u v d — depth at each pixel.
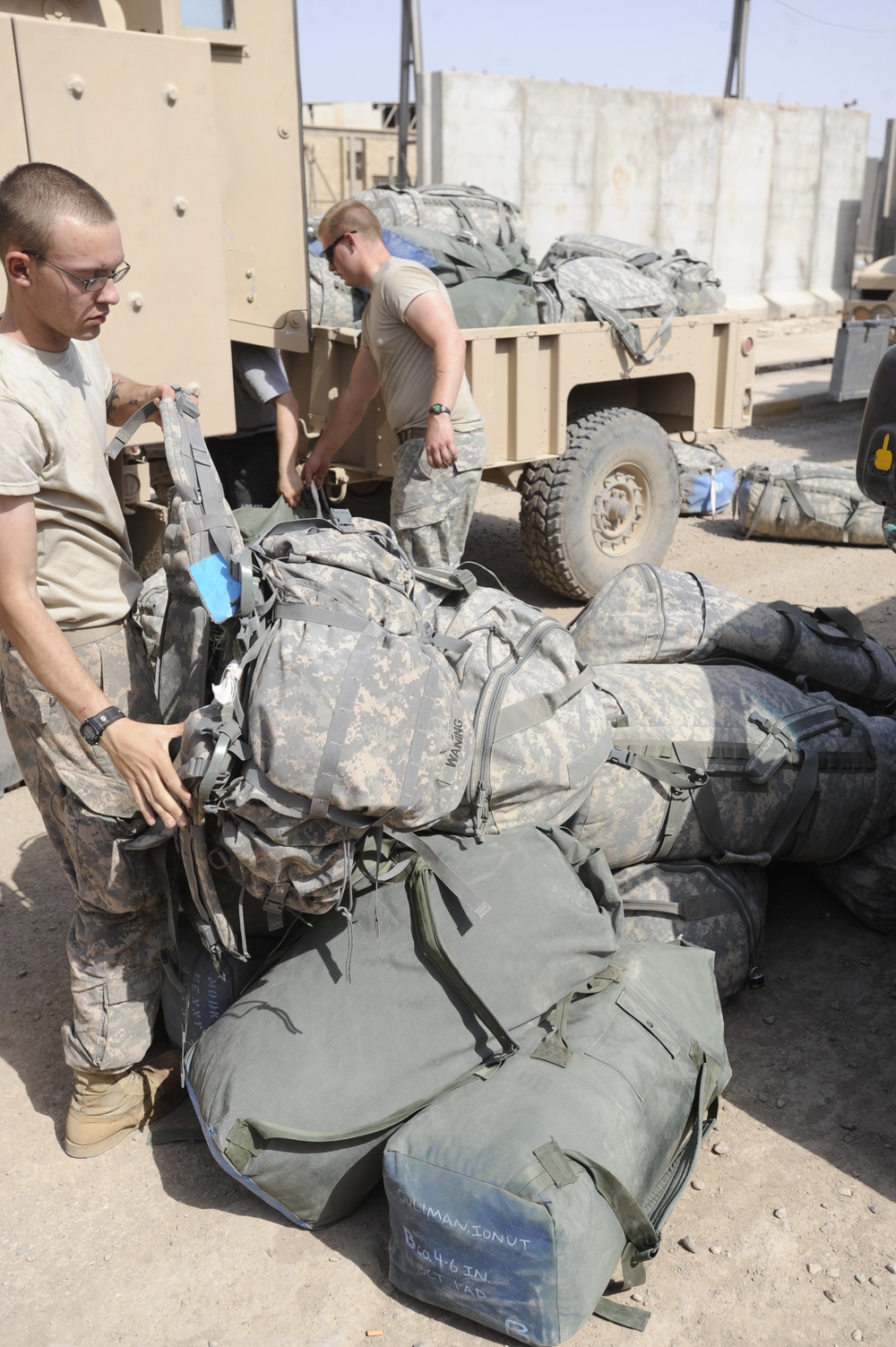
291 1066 2.08
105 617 2.13
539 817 2.38
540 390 5.06
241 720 1.89
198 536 2.06
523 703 2.35
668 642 3.12
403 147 15.65
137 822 2.16
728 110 17.73
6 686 2.12
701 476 7.47
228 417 3.74
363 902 2.24
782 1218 2.19
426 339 3.73
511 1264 1.82
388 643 1.95
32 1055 2.70
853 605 5.64
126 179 3.31
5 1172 2.34
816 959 2.99
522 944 2.16
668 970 2.32
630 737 2.67
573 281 5.27
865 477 2.49
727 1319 1.98
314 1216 2.11
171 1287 2.06
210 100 3.43
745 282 19.12
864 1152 2.36
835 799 2.80
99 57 3.17
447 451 3.74
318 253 4.88
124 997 2.29
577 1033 2.11
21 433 1.87
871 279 11.35
